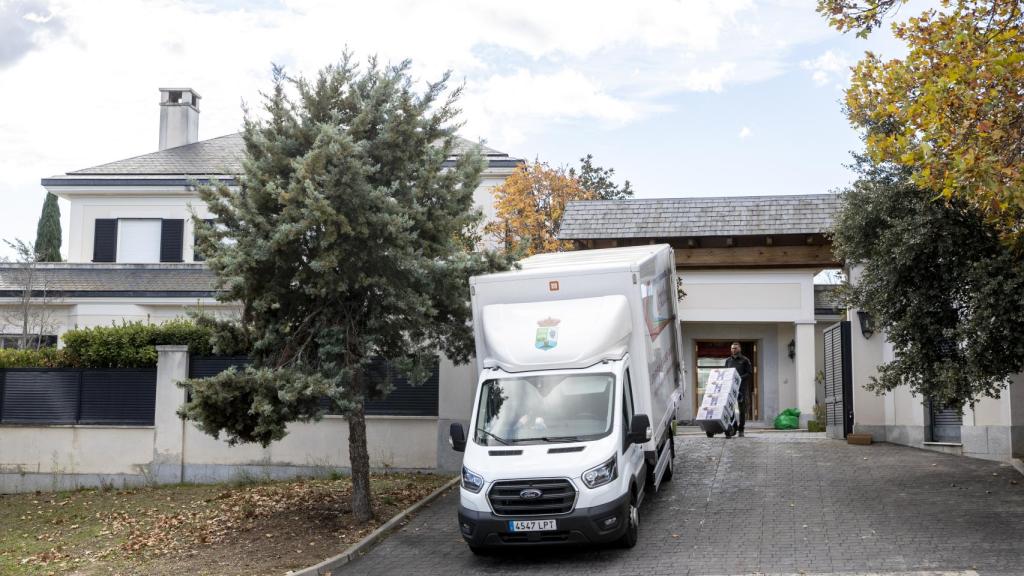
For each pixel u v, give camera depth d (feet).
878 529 35.58
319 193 36.73
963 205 39.06
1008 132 32.45
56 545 41.22
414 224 40.86
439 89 41.88
